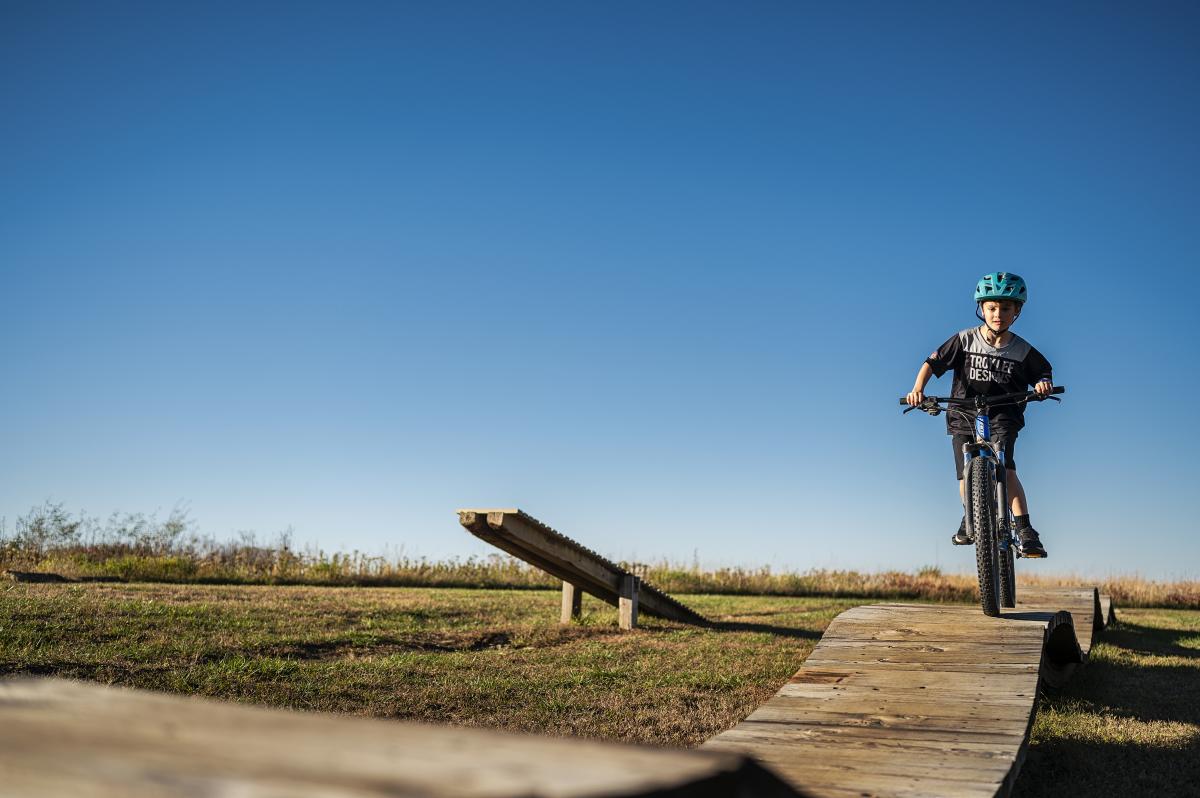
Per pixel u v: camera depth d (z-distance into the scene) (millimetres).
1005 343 6391
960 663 5234
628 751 939
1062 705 6199
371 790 735
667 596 9922
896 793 3330
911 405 6418
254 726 1020
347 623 8375
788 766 3707
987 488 5980
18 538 15461
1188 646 9609
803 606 12531
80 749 880
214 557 15711
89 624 7129
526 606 10852
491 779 786
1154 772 4695
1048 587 9562
